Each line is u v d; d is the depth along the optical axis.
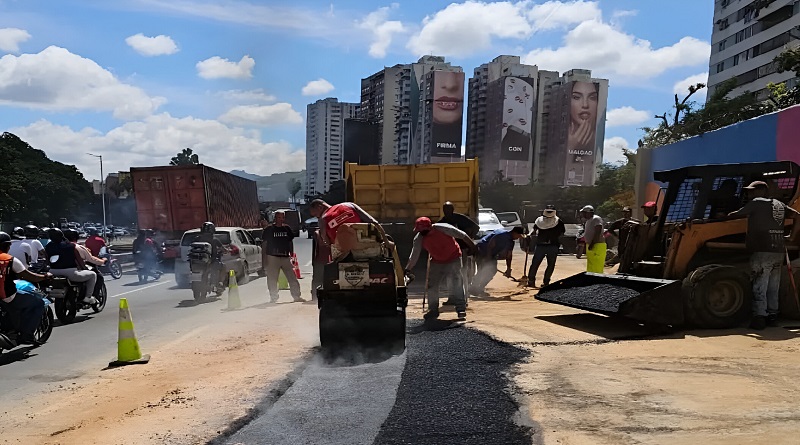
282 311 9.72
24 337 7.19
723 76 64.56
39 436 4.17
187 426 4.15
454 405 4.28
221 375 5.56
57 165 100.00
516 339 6.44
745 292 6.78
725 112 30.06
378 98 106.19
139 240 16.17
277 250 11.05
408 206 12.91
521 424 3.85
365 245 6.31
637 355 5.59
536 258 11.63
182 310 10.66
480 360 5.59
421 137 96.12
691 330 6.72
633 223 8.80
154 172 20.97
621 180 38.97
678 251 7.19
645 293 6.48
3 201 53.03
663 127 34.66
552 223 11.45
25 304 7.18
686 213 8.27
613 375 4.90
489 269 11.02
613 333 6.71
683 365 5.17
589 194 64.94
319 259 10.91
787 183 7.74
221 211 22.62
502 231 11.20
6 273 7.06
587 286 8.12
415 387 4.78
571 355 5.67
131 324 6.64
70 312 9.62
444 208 10.40
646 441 3.48
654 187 16.78
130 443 3.89
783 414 3.86
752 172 7.52
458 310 8.14
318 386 4.99
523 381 4.81
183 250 14.58
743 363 5.17
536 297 8.31
